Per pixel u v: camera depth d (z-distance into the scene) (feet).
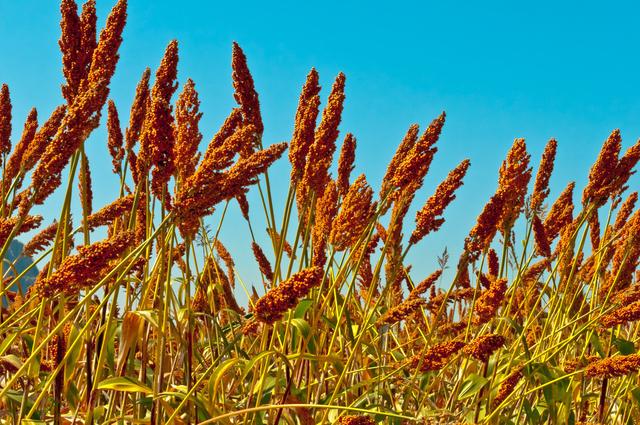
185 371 11.30
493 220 11.50
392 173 11.62
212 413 10.27
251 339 13.23
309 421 10.82
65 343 10.63
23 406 10.38
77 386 11.53
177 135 10.63
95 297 12.01
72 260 9.17
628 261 13.12
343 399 12.10
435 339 13.05
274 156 9.70
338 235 11.35
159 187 10.47
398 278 14.20
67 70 10.61
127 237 9.27
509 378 11.78
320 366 11.75
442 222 11.50
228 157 9.64
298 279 9.36
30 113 11.57
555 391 11.92
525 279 13.75
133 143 11.48
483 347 10.74
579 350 13.85
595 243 14.37
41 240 11.28
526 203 12.71
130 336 10.89
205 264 13.12
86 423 10.16
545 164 12.75
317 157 11.40
